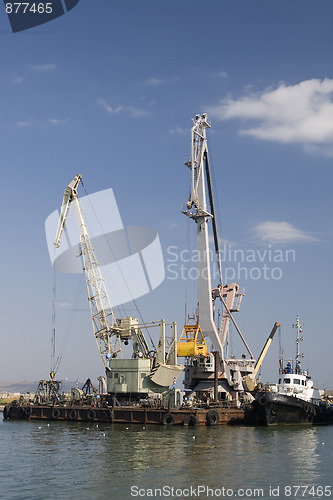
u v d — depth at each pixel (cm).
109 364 8831
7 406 9525
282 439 6206
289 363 8850
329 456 5088
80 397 9531
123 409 8019
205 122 9819
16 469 4491
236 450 5366
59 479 4103
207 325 9344
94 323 9612
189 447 5538
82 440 6206
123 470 4394
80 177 10038
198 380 9662
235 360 9725
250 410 7931
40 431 7219
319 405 9112
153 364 8981
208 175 10000
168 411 7656
